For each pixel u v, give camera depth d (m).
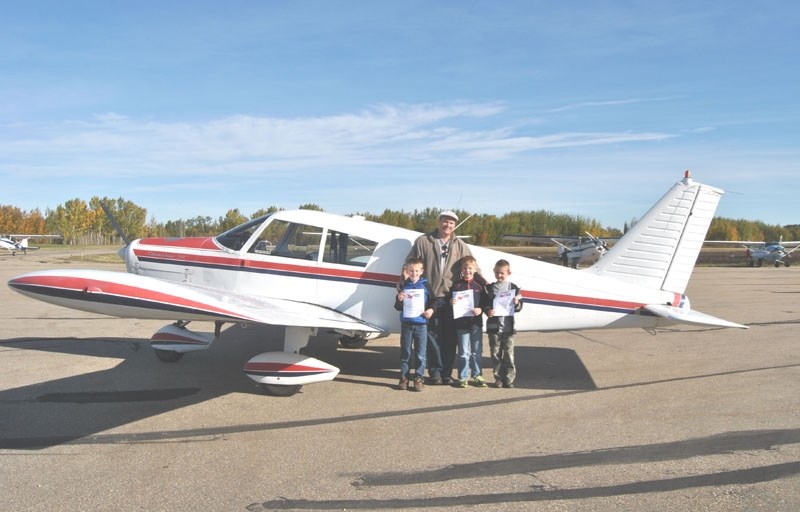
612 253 6.05
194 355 6.67
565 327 5.94
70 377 5.65
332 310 5.88
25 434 4.10
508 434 4.16
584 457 3.71
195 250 6.36
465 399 5.09
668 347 7.53
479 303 5.54
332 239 5.98
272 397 5.09
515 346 7.59
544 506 3.02
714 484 3.29
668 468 3.53
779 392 5.26
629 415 4.60
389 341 7.96
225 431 4.21
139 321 9.16
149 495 3.14
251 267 6.09
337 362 6.56
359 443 3.97
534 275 5.94
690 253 5.93
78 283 4.41
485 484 3.30
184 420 4.45
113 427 4.27
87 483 3.29
